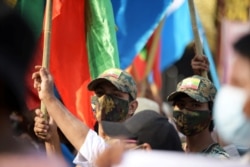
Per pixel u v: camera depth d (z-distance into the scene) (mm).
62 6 9320
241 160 4238
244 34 4277
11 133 3859
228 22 13109
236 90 4156
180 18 12633
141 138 5688
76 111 9273
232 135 4172
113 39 9320
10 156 3764
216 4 12781
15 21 3787
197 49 8961
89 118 9203
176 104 7625
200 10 12570
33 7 9109
